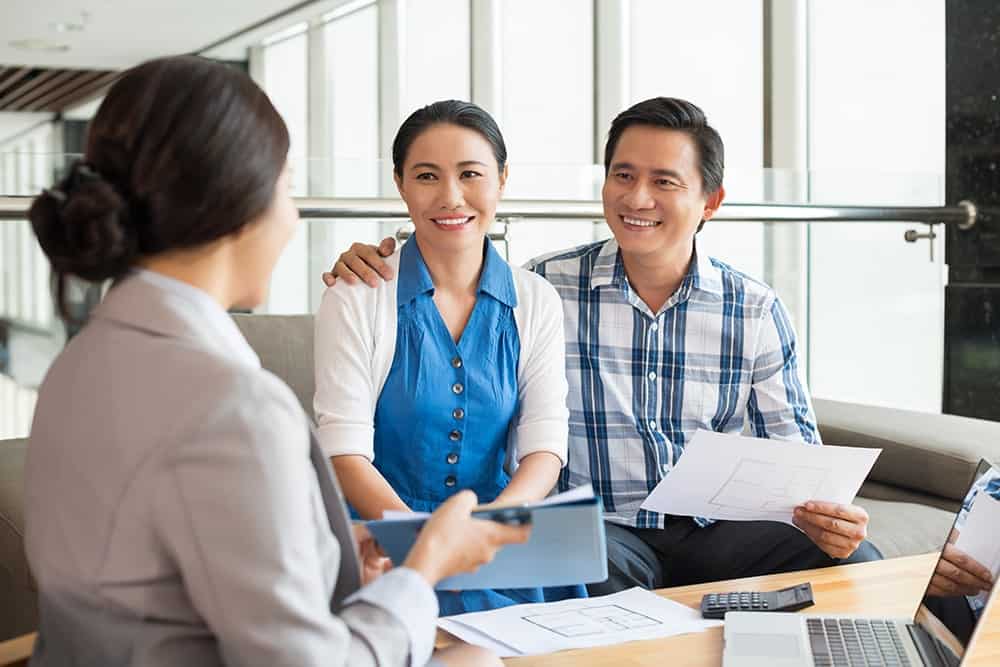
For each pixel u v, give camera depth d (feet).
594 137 17.72
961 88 12.16
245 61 30.89
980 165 12.03
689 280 7.86
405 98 22.48
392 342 6.77
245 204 3.65
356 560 4.00
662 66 16.80
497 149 6.89
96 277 3.64
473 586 4.73
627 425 7.93
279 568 3.31
